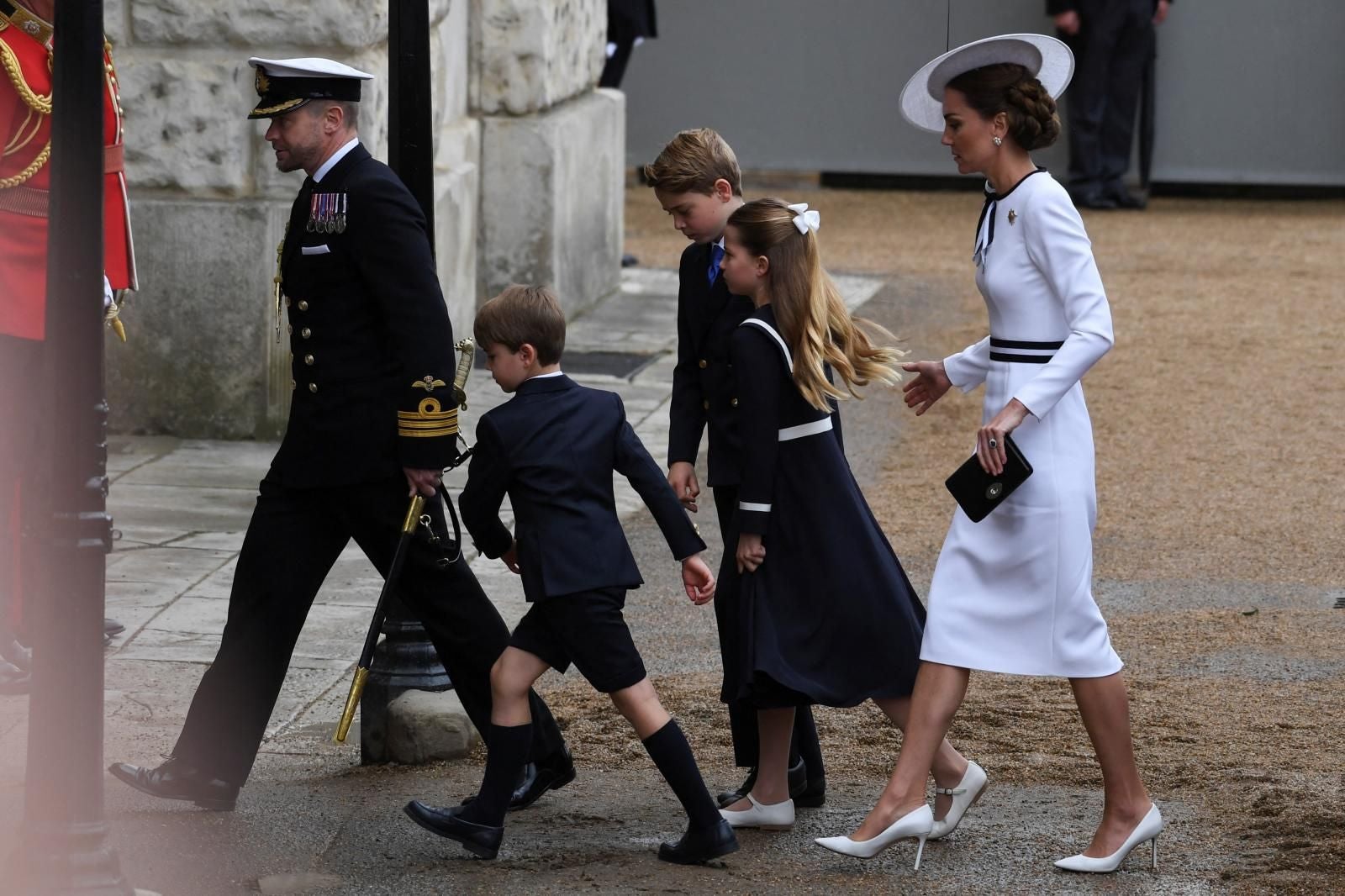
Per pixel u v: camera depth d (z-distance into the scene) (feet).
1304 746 63.46
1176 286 174.70
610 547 53.67
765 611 54.60
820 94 243.81
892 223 215.31
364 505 57.21
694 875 52.60
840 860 53.98
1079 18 222.69
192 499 100.01
